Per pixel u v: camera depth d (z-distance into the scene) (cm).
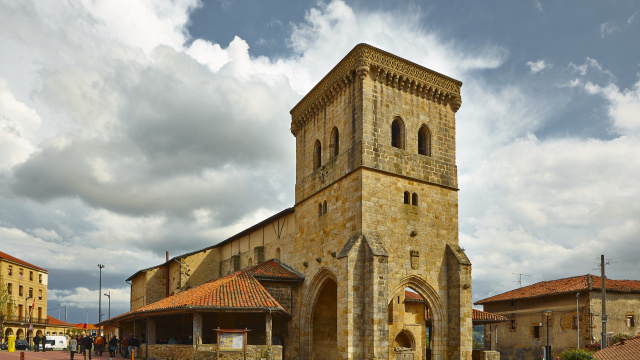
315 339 4525
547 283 6800
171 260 6625
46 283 11825
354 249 3831
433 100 4591
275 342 4488
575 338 5781
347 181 4178
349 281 3756
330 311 4631
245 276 4359
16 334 10356
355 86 4244
